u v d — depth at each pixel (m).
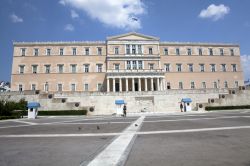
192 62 84.81
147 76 75.50
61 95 58.84
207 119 25.39
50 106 54.62
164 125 19.94
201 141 11.06
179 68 83.94
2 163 7.64
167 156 8.10
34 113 42.09
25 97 56.88
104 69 80.38
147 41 82.44
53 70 78.75
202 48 86.69
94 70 80.00
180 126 18.64
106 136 13.71
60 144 11.26
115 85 78.94
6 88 113.25
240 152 8.53
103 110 58.38
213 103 57.75
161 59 83.38
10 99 57.12
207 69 85.31
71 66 79.62
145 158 7.86
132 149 9.43
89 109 55.03
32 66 78.25
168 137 12.63
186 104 56.78
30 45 79.50
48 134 15.55
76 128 19.36
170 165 6.93
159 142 11.05
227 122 20.78
